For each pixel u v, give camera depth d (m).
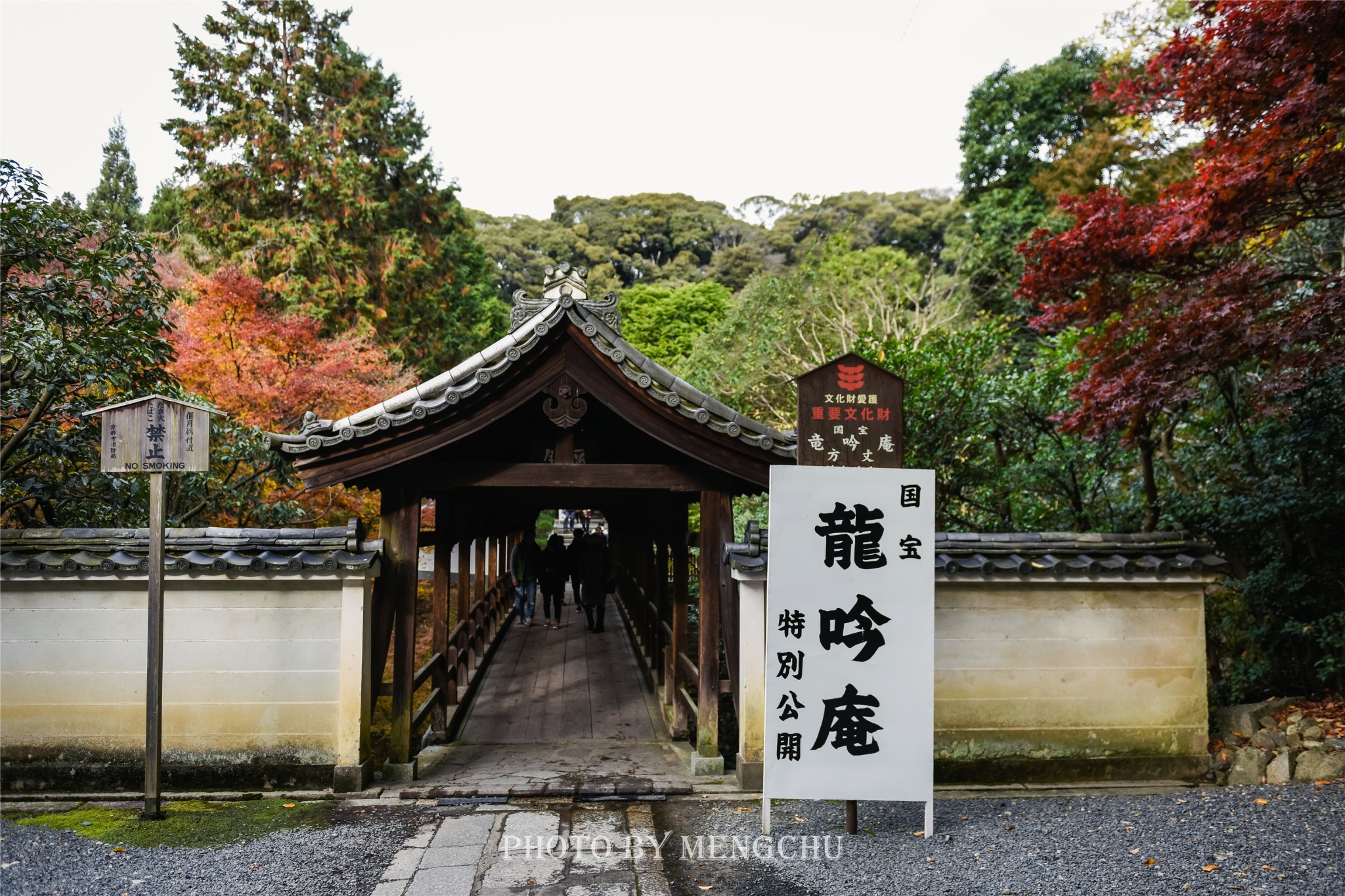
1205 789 6.10
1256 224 6.22
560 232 50.16
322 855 4.87
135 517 8.06
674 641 8.12
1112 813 5.57
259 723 6.07
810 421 5.29
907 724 5.16
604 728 8.42
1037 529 10.10
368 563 5.98
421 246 23.98
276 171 20.81
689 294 36.19
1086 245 6.57
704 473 6.66
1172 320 6.31
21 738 6.02
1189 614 6.49
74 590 6.07
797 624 5.15
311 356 13.65
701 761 6.56
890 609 5.17
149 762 5.50
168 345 7.69
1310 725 6.52
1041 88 26.16
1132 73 9.17
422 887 4.45
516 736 8.12
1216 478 8.84
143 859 4.79
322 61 22.89
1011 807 5.78
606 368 6.24
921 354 9.47
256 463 9.80
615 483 6.56
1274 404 6.51
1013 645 6.41
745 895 4.39
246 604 6.10
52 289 6.81
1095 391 6.72
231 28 21.81
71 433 7.29
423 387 6.31
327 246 20.72
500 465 6.50
